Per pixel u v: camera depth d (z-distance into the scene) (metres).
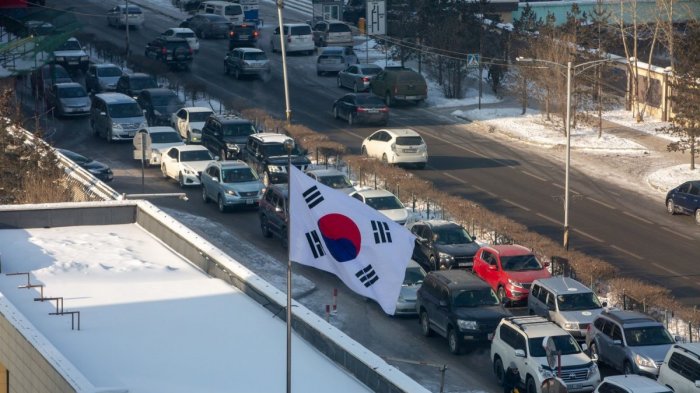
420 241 74.88
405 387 34.75
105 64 127.88
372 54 147.50
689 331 60.50
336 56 136.38
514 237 75.75
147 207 58.09
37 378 35.59
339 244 34.59
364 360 37.41
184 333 42.31
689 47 97.25
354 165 92.81
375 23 140.25
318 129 112.06
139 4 183.25
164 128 101.75
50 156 79.88
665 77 111.31
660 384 49.09
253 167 93.62
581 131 110.25
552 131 110.31
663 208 87.88
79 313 42.75
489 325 59.81
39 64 115.00
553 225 82.94
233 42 145.38
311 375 38.34
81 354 39.59
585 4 155.50
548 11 153.25
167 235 55.03
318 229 34.56
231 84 131.38
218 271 49.75
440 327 61.53
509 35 131.00
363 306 67.50
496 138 109.88
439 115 120.31
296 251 34.50
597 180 95.38
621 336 57.50
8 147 79.44
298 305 43.81
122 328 42.53
